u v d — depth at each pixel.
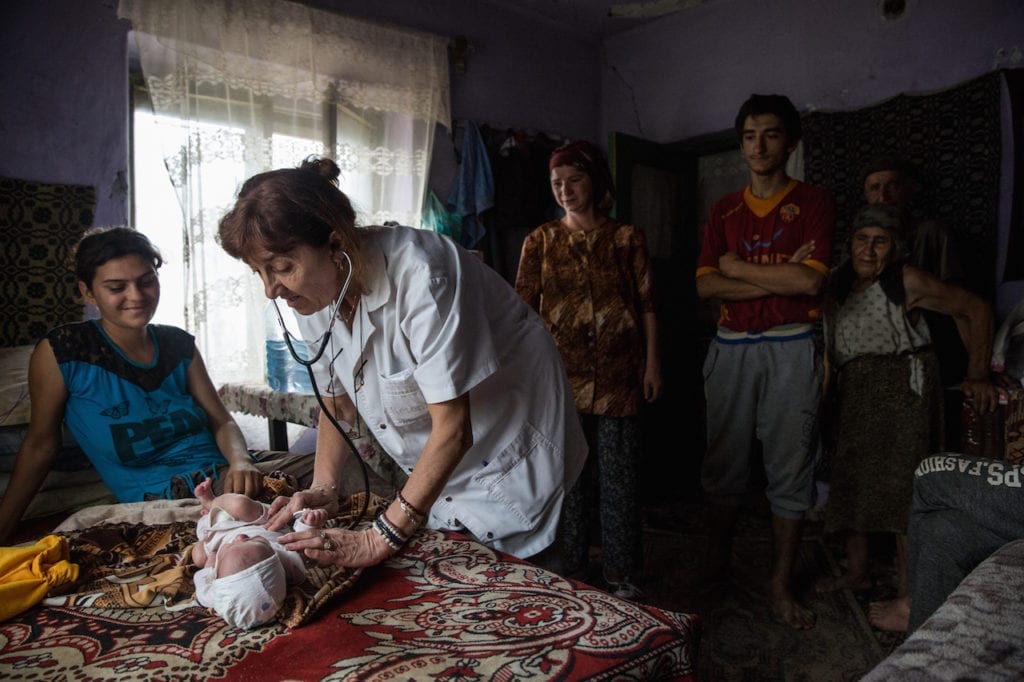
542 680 0.83
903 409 2.26
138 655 0.91
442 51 3.84
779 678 1.99
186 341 1.96
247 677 0.85
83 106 2.78
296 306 1.10
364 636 0.94
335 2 3.45
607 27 4.59
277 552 1.07
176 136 2.93
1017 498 1.32
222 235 1.01
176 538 1.31
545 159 4.27
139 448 1.79
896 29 3.49
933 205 3.39
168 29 2.87
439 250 1.17
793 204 2.35
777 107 2.30
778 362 2.32
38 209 2.69
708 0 4.19
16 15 2.60
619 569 2.34
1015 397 2.29
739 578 2.67
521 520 1.41
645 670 0.88
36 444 1.69
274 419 2.78
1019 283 3.17
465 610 1.02
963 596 0.92
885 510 2.30
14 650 0.94
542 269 2.46
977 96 3.23
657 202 4.25
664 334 4.29
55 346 1.69
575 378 2.34
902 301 2.25
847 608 2.40
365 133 3.60
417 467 1.13
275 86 3.22
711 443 2.53
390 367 1.22
